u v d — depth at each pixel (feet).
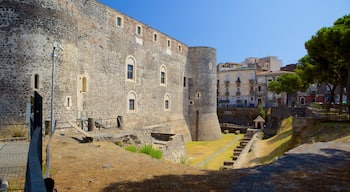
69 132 55.16
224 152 93.35
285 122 114.42
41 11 51.21
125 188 22.02
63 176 25.61
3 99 47.91
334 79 91.40
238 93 223.10
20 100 48.78
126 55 87.10
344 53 62.54
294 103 203.00
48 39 51.88
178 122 120.47
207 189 21.39
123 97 85.30
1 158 30.32
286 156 33.88
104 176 25.86
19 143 40.45
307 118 65.36
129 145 55.11
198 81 131.23
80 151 38.14
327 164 29.45
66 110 55.16
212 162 76.07
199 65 131.54
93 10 72.95
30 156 8.29
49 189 9.49
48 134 49.78
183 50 127.54
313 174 25.29
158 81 105.81
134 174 26.89
